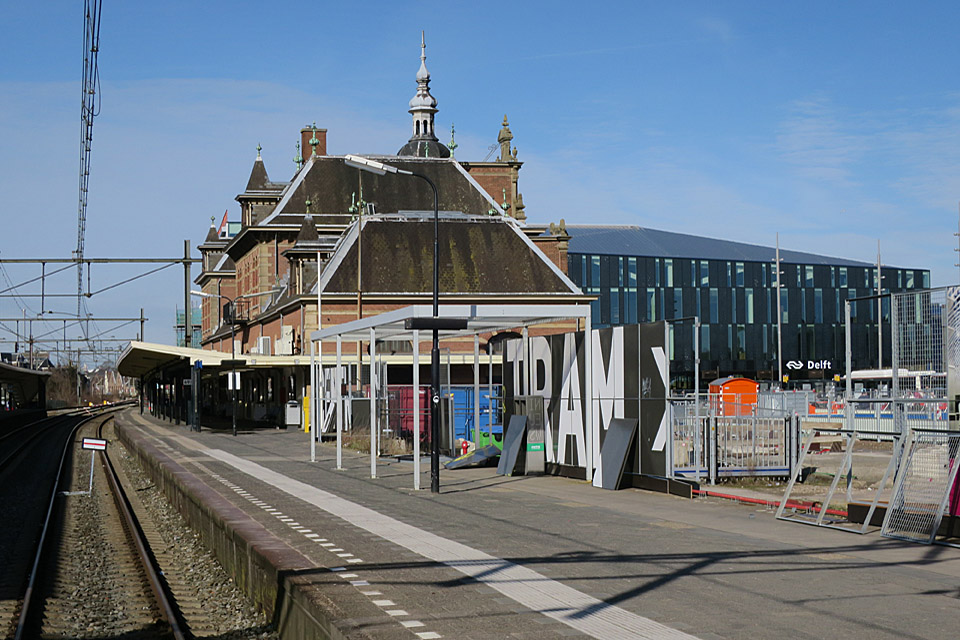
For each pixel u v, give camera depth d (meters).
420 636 8.19
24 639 11.48
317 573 10.88
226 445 38.56
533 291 69.44
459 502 18.48
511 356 27.52
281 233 78.62
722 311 104.50
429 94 89.38
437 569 11.20
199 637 11.20
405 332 27.00
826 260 112.69
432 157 85.50
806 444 16.23
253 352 75.00
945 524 13.48
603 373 22.17
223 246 116.69
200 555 17.28
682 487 19.22
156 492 29.03
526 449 24.81
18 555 18.02
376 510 17.08
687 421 22.69
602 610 9.16
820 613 9.04
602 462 21.62
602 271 101.44
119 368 75.94
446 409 33.22
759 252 112.94
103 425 73.19
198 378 50.34
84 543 19.50
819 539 13.65
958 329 14.37
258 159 86.44
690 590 10.07
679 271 103.56
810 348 106.94
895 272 111.06
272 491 20.39
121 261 44.59
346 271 66.19
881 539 13.64
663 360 19.83
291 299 67.06
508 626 8.55
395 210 79.94
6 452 44.38
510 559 11.92
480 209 81.06
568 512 16.89
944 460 13.85
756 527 14.95
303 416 53.41
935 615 8.97
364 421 40.12
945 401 14.66
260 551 12.27
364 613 8.98
